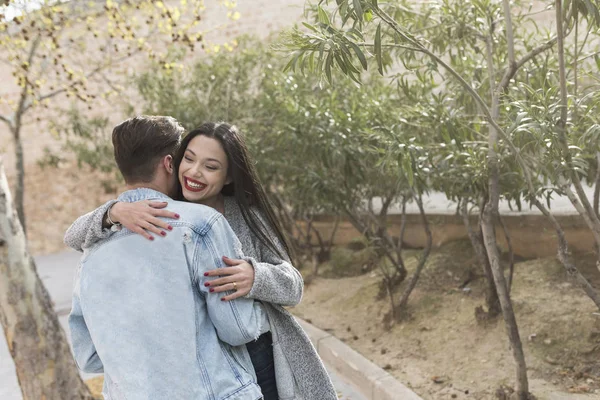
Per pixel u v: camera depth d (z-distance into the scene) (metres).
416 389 3.23
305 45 2.08
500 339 3.48
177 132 1.67
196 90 5.99
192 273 1.48
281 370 1.68
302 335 1.72
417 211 5.30
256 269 1.54
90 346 1.58
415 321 4.09
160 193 1.60
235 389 1.47
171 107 5.79
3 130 11.00
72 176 11.27
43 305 3.07
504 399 2.88
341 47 1.96
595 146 2.33
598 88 2.70
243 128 5.21
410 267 4.90
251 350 1.68
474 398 3.03
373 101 3.98
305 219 5.99
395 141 2.76
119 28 5.11
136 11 7.72
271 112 5.38
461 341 3.64
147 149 1.61
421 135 3.64
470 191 3.15
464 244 4.85
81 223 1.58
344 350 3.91
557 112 2.23
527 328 3.47
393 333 4.07
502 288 2.79
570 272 2.72
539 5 5.00
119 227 1.52
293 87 4.59
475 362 3.37
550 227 4.12
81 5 5.45
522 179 2.99
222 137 1.68
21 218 7.61
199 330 1.49
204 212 1.54
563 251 2.73
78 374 3.12
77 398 3.07
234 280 1.49
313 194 4.41
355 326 4.39
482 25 3.13
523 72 3.31
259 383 1.68
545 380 3.02
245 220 1.73
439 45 3.30
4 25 4.40
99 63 6.14
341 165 3.98
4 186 3.05
